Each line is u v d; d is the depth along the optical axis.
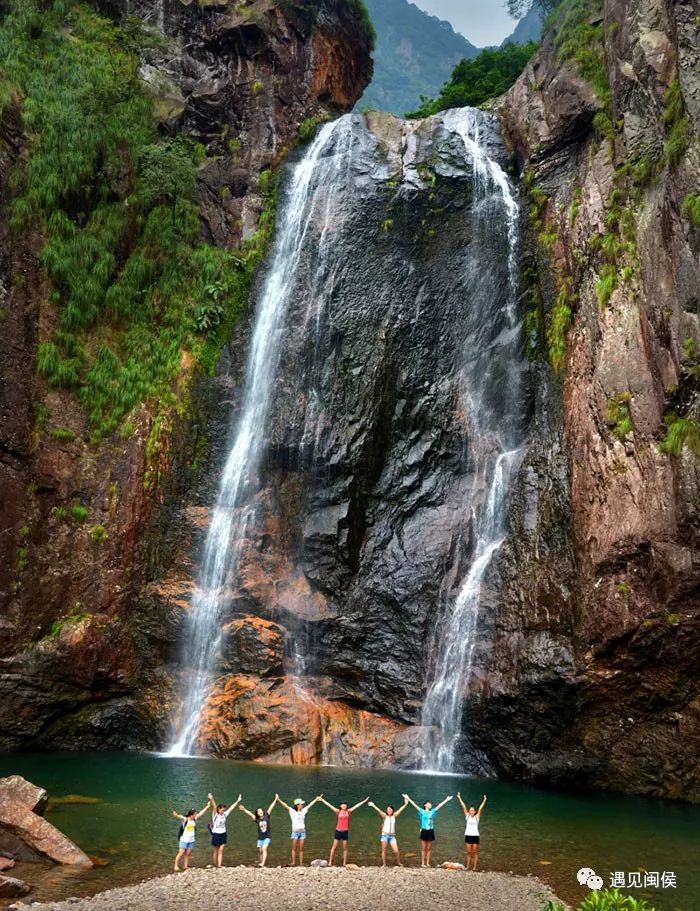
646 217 24.88
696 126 22.52
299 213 35.28
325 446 29.64
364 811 18.25
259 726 24.56
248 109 38.97
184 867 13.67
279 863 14.18
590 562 22.62
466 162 34.53
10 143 30.47
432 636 26.44
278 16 40.38
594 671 21.56
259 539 28.88
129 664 27.33
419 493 29.16
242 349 33.16
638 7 27.47
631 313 24.42
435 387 30.84
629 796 21.03
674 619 20.14
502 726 23.33
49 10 35.75
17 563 26.84
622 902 10.58
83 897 12.23
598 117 29.89
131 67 36.38
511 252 32.25
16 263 29.44
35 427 28.41
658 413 22.03
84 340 30.80
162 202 34.44
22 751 25.58
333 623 27.06
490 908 12.26
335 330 31.69
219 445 31.34
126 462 29.25
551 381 28.12
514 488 27.00
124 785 19.91
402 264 33.09
